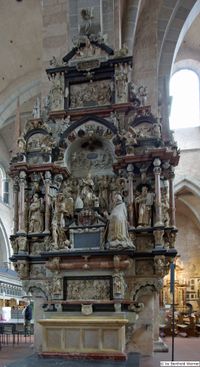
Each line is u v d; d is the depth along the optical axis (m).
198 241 31.56
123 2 16.06
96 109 10.84
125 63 11.00
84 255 9.30
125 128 10.64
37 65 23.55
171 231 9.71
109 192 10.39
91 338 8.28
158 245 9.38
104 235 9.60
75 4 12.61
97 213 9.98
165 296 27.55
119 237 9.18
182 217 32.22
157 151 9.79
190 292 29.81
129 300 9.18
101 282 9.34
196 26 26.06
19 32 21.98
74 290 9.46
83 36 11.52
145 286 9.49
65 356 8.16
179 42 19.08
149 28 16.97
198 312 26.11
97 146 10.96
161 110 11.05
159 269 9.23
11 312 21.16
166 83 11.36
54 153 10.76
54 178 10.58
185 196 29.09
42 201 10.38
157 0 17.42
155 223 9.57
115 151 10.40
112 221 9.32
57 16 13.30
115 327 8.20
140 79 16.36
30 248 10.26
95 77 11.17
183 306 27.92
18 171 10.50
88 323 8.30
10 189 32.16
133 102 10.91
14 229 10.38
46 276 9.98
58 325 8.46
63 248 9.66
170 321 19.77
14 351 10.48
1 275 23.95
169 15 17.52
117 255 9.09
